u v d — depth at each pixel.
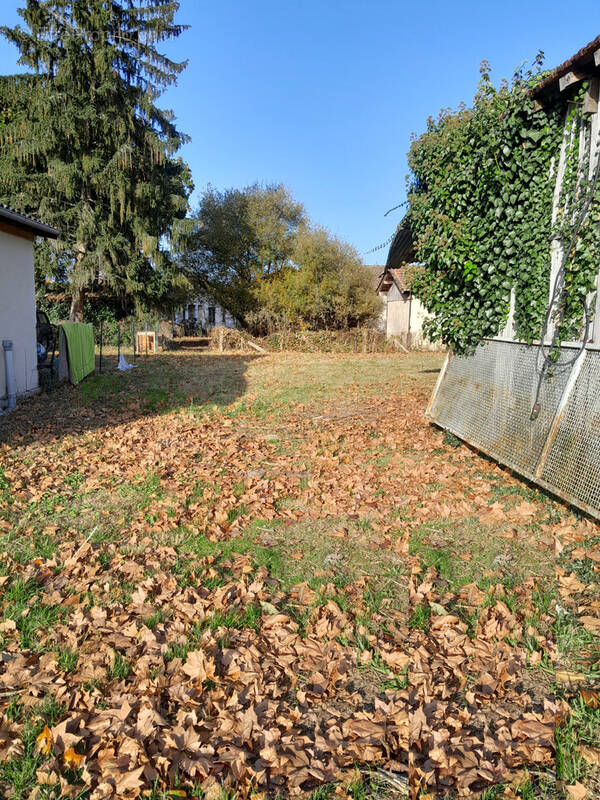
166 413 9.29
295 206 32.88
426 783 1.98
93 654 2.70
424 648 2.76
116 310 29.70
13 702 2.38
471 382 6.65
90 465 5.96
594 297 5.04
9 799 1.90
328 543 4.03
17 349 9.79
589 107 4.88
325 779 2.01
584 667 2.61
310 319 29.06
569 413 4.57
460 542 4.00
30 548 3.88
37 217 24.34
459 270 6.73
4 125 24.16
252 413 9.21
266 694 2.47
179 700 2.39
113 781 1.97
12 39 22.83
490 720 2.31
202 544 4.01
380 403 9.98
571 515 4.34
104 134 24.00
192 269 32.50
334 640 2.82
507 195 5.83
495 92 5.88
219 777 2.02
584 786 1.94
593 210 4.96
